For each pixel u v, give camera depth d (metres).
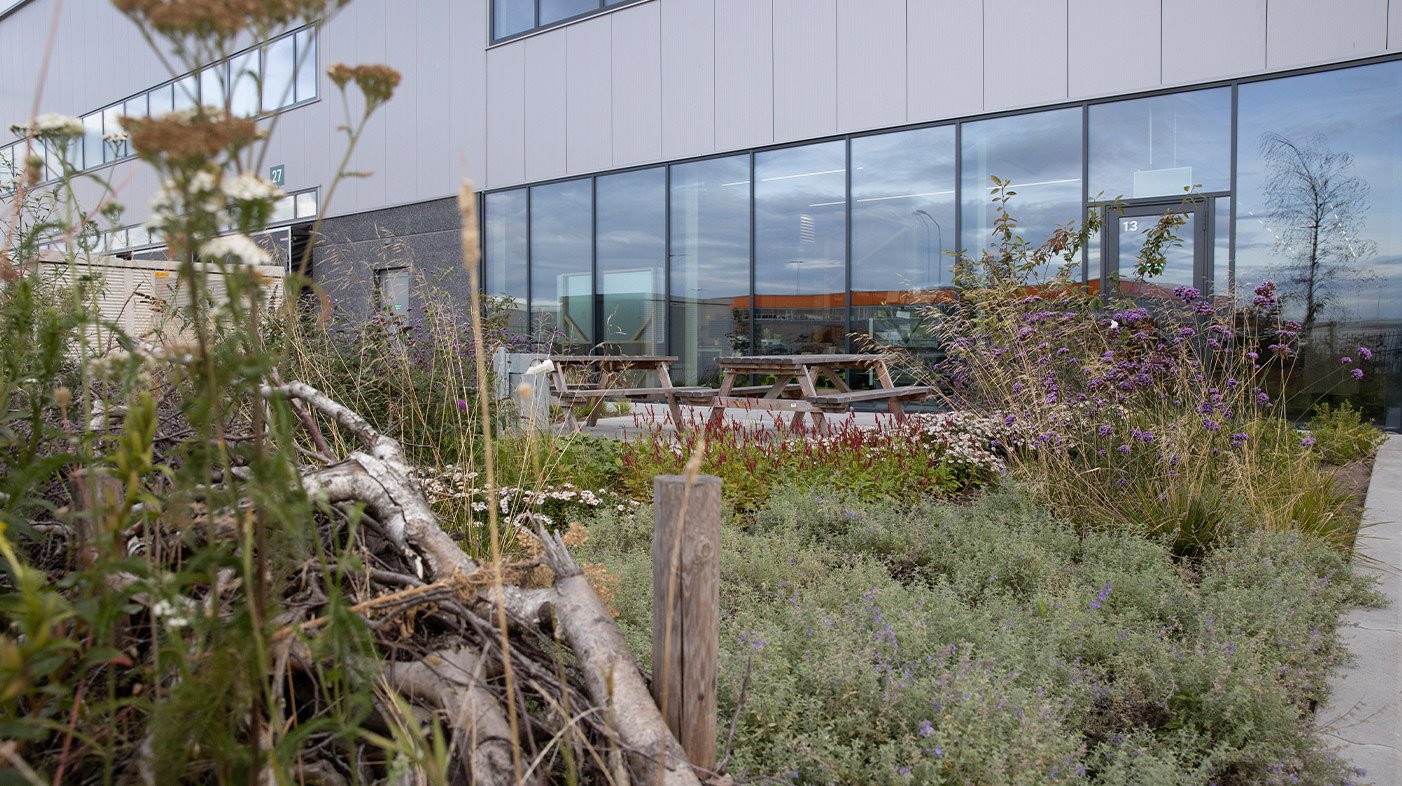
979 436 5.79
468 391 5.00
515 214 13.28
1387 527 4.55
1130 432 4.79
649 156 11.73
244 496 1.15
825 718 2.25
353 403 4.56
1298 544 3.87
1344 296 7.62
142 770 1.10
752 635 2.61
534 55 12.87
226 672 1.04
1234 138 8.02
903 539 4.10
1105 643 2.86
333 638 1.15
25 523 1.37
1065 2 8.73
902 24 9.70
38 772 1.27
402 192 14.44
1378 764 2.23
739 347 11.10
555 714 1.57
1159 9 8.27
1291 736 2.32
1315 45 7.60
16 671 0.88
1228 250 8.10
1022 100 8.98
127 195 15.45
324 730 1.35
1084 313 6.12
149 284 4.26
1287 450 5.12
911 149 9.73
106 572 1.03
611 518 4.17
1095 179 8.69
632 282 12.09
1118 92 8.48
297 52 15.84
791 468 5.16
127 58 18.62
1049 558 3.75
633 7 11.81
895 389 7.17
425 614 1.74
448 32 13.80
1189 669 2.61
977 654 2.70
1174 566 3.84
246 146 1.02
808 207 10.48
